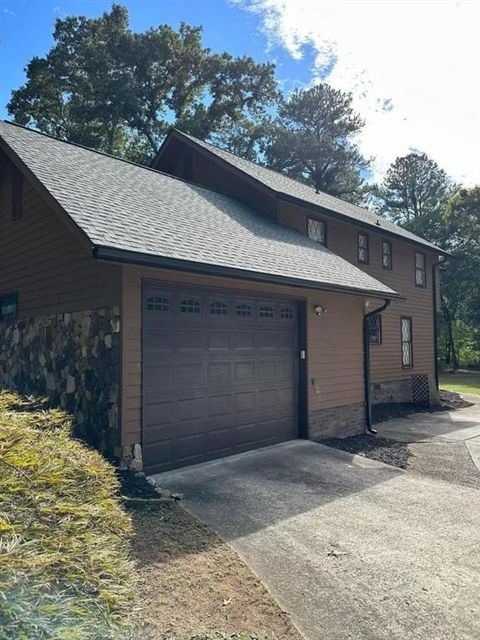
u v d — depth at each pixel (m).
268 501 5.41
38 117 25.50
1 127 8.35
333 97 30.95
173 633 2.79
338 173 31.80
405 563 3.98
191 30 25.47
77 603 1.62
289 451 7.63
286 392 8.26
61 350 6.91
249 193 11.91
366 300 10.18
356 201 33.44
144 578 3.46
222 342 7.07
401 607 3.31
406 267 16.19
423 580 3.70
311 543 4.34
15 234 8.57
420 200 37.81
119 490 5.12
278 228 10.60
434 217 31.05
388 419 11.98
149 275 6.01
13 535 1.70
